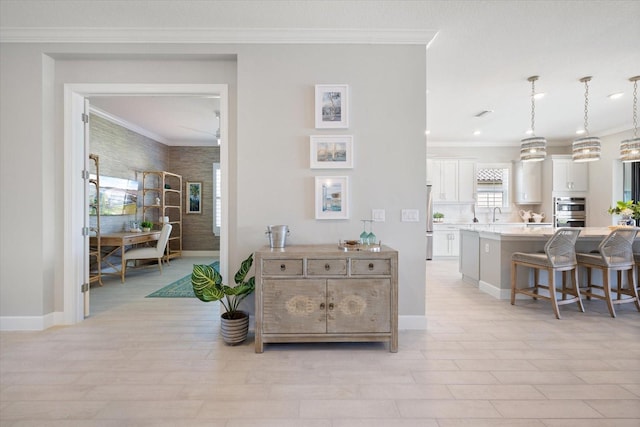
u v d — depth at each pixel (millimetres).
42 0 2467
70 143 3088
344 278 2510
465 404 1855
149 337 2811
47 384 2055
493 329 2988
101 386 2033
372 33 2896
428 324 3119
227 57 3010
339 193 2967
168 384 2059
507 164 7582
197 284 2607
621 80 3920
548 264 3377
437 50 3193
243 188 2955
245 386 2037
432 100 4621
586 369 2250
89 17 2689
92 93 3113
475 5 2518
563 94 4375
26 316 2941
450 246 7172
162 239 5348
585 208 6910
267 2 2504
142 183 6512
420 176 2990
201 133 6699
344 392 1973
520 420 1723
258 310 2494
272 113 2951
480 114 5309
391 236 2996
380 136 2979
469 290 4453
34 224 2945
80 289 3219
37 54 2922
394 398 1912
